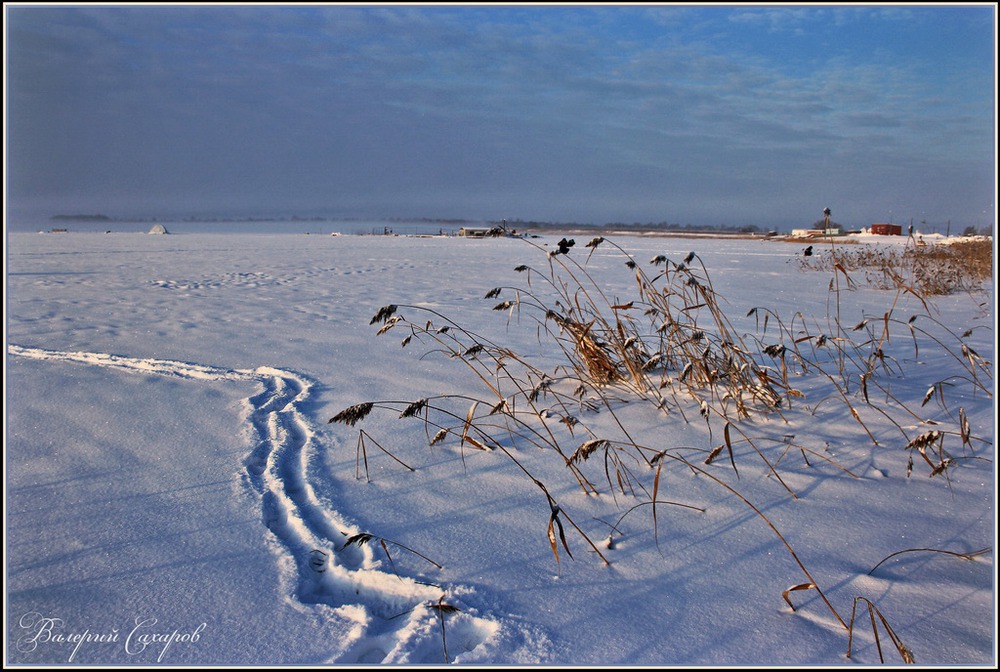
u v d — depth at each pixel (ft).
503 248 79.56
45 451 9.21
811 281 35.63
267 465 8.90
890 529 7.17
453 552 6.77
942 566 6.45
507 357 14.97
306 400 11.89
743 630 5.56
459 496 8.04
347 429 10.32
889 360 14.23
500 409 9.34
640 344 12.99
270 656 5.22
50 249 64.23
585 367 13.32
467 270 43.91
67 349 15.90
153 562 6.49
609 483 8.30
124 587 6.07
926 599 5.94
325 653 5.28
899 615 5.73
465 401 11.75
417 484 8.37
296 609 5.82
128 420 10.54
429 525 7.33
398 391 12.42
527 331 18.99
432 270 43.68
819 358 14.51
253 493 8.00
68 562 6.45
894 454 9.15
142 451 9.29
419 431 10.21
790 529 7.18
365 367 14.28
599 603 5.94
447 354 15.51
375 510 7.68
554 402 11.50
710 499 7.91
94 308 23.39
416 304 25.58
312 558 6.70
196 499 7.82
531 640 5.41
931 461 8.91
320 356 15.34
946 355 14.79
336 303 25.41
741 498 7.55
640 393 11.73
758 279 37.09
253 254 60.75
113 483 8.24
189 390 12.36
